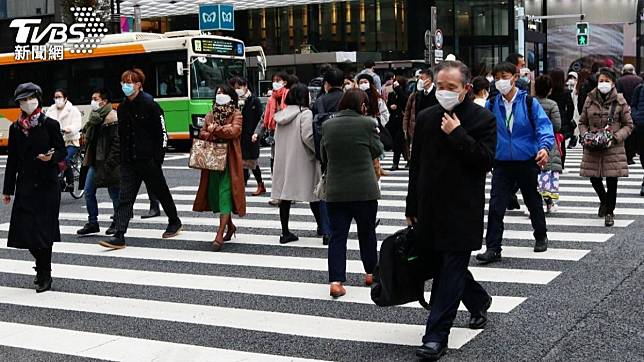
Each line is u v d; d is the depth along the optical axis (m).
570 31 53.34
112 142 11.60
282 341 6.73
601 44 53.34
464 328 6.79
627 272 8.55
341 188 7.82
